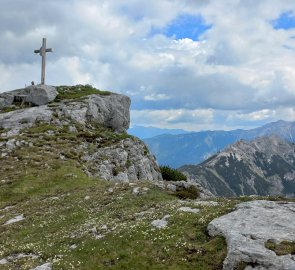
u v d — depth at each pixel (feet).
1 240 113.60
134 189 141.18
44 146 228.84
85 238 96.68
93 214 119.65
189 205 108.88
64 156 218.79
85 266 82.58
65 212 128.47
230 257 75.15
